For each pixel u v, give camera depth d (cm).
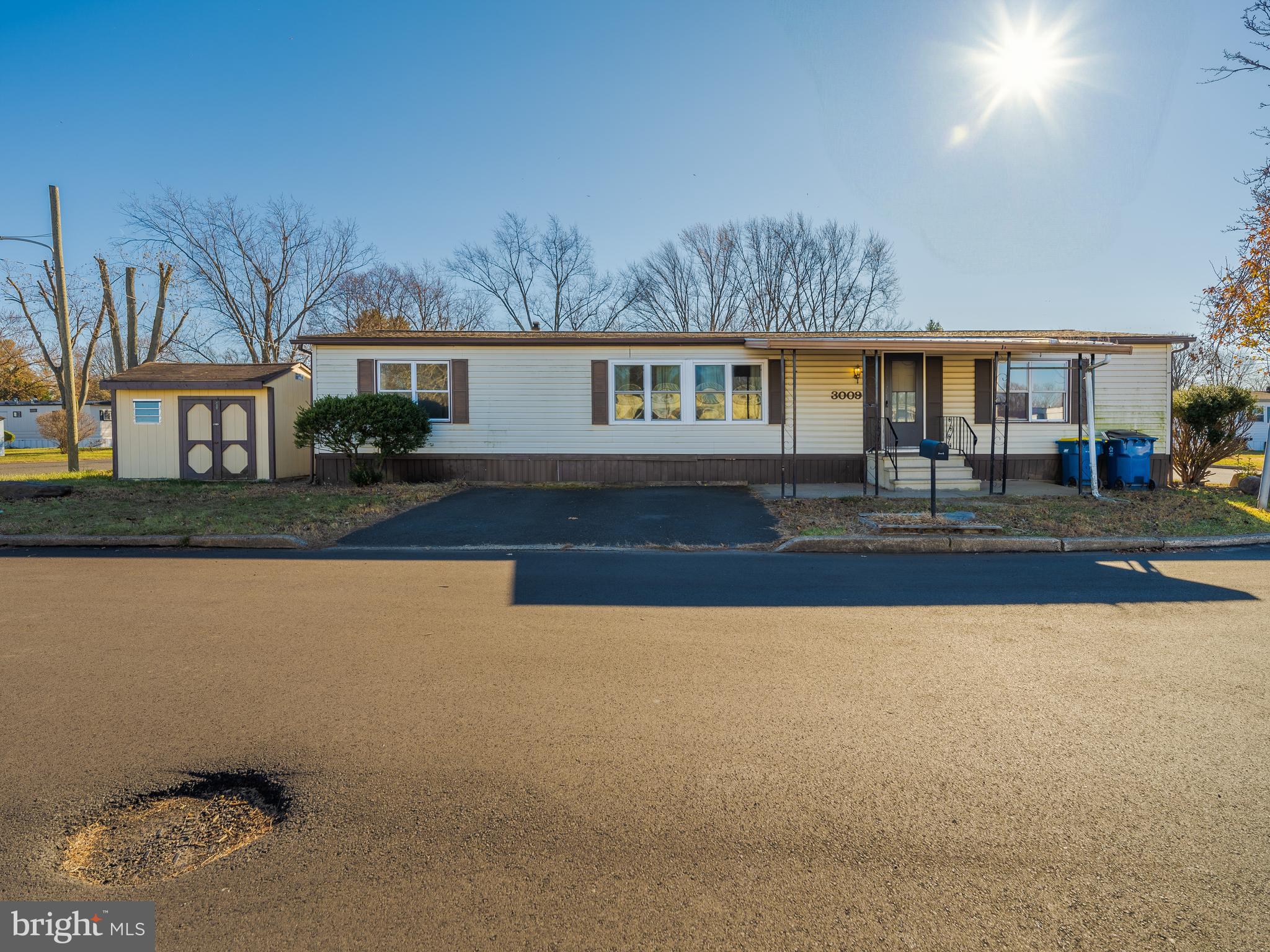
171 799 291
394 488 1414
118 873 245
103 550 863
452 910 226
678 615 564
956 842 261
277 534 915
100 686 407
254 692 399
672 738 345
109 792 295
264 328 3738
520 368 1567
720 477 1568
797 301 3709
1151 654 469
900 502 1240
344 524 1016
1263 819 276
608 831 268
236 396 1653
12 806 284
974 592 648
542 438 1572
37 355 3881
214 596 624
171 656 460
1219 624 543
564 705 383
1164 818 277
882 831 269
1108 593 644
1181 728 357
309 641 492
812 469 1561
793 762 321
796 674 432
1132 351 1442
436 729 353
